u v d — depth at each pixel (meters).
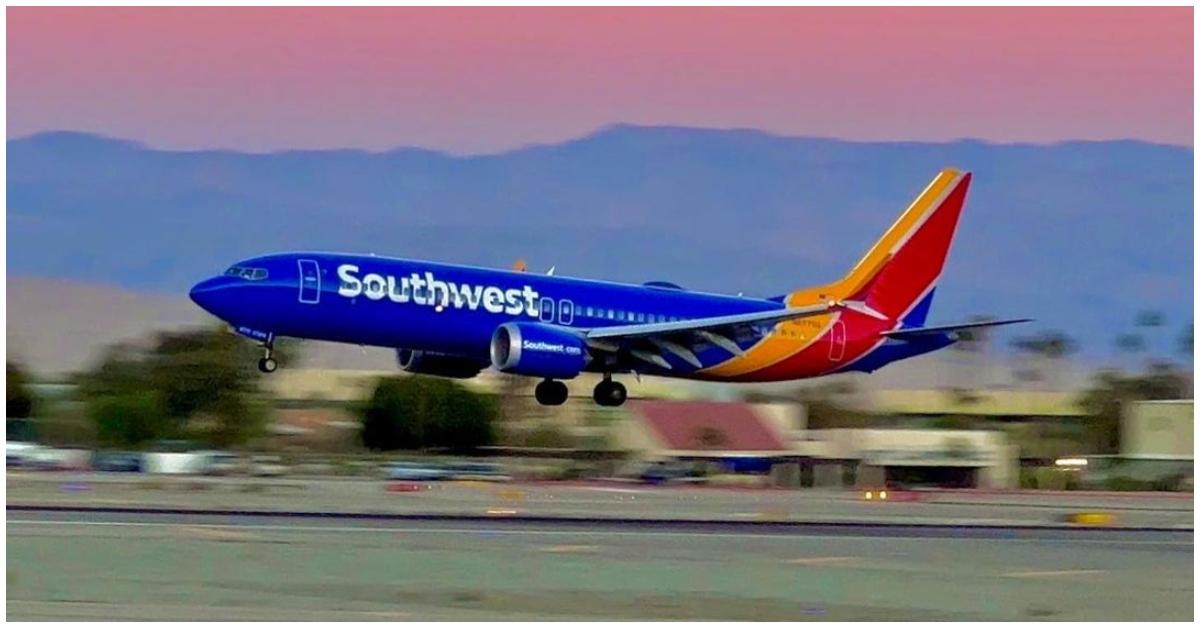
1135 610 105.00
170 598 100.94
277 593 103.94
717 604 103.50
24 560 117.88
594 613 98.94
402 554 126.81
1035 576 122.12
